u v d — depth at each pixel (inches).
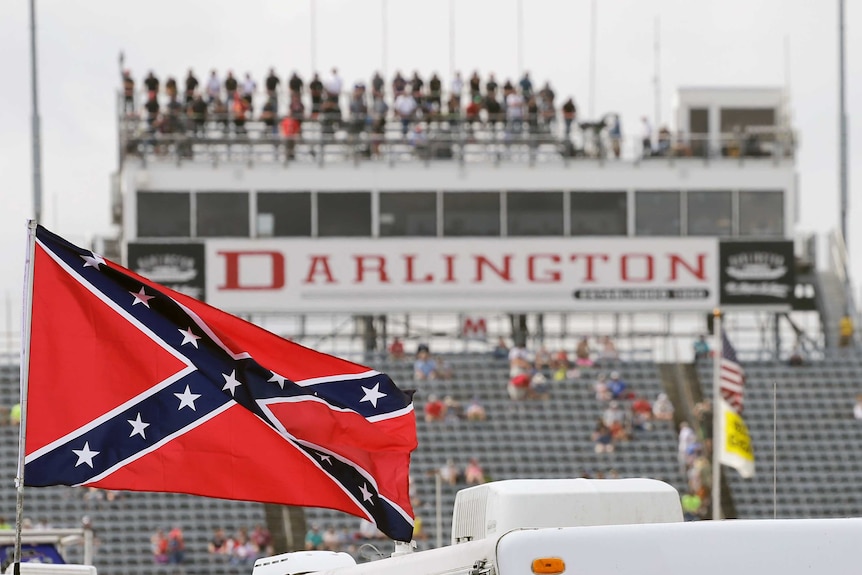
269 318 6314.0
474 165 6328.7
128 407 1803.6
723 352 3973.9
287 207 6279.5
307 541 5295.3
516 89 6412.4
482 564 1210.0
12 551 3157.0
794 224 6407.5
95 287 1815.9
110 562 5388.8
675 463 5836.6
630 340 6446.9
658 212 6382.9
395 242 6289.4
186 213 6250.0
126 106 6245.1
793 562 1210.0
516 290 6323.8
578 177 6363.2
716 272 6378.0
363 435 1822.1
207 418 1807.3
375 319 6594.5
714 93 6638.8
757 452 5925.2
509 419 5969.5
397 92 6368.1
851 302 6510.8
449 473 5669.3
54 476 1776.6
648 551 1200.2
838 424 6053.2
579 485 1763.0
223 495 1796.3
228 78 6304.1
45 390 1795.0
